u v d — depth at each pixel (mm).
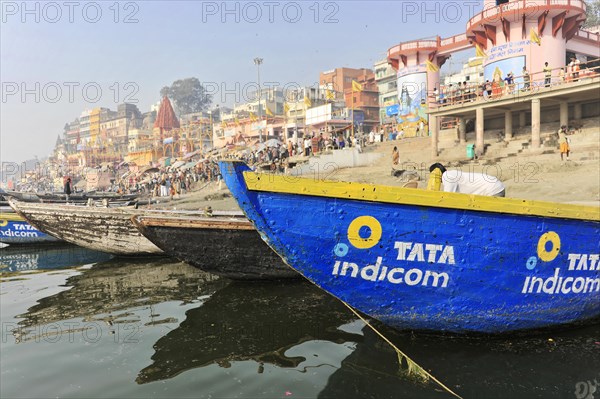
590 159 19797
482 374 4492
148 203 24703
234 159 4496
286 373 4691
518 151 23938
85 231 11930
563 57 28422
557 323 5598
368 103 66562
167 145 76875
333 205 4668
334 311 6746
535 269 5188
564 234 5230
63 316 6938
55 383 4602
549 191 15859
